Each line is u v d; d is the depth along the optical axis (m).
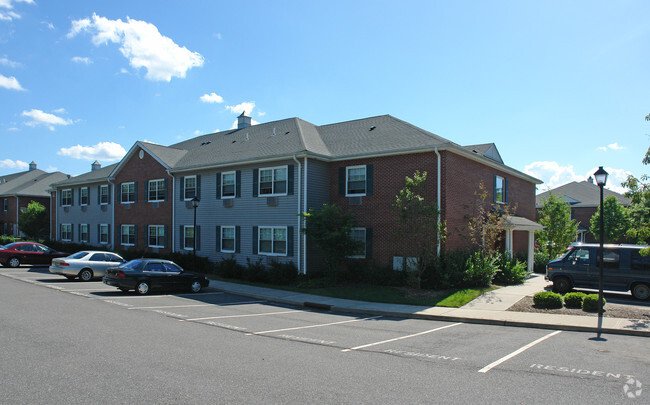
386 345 9.11
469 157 20.20
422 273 17.34
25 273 22.92
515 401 5.77
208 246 24.53
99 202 33.28
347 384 6.39
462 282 17.28
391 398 5.82
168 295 16.50
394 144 19.95
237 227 23.08
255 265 20.69
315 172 20.86
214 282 20.11
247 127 29.55
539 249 27.28
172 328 10.36
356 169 20.80
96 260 20.55
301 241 20.31
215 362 7.44
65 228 37.47
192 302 15.00
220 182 24.08
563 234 26.53
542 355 8.29
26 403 5.32
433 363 7.65
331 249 18.50
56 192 38.69
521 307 13.54
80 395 5.63
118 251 29.25
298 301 15.22
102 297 15.23
